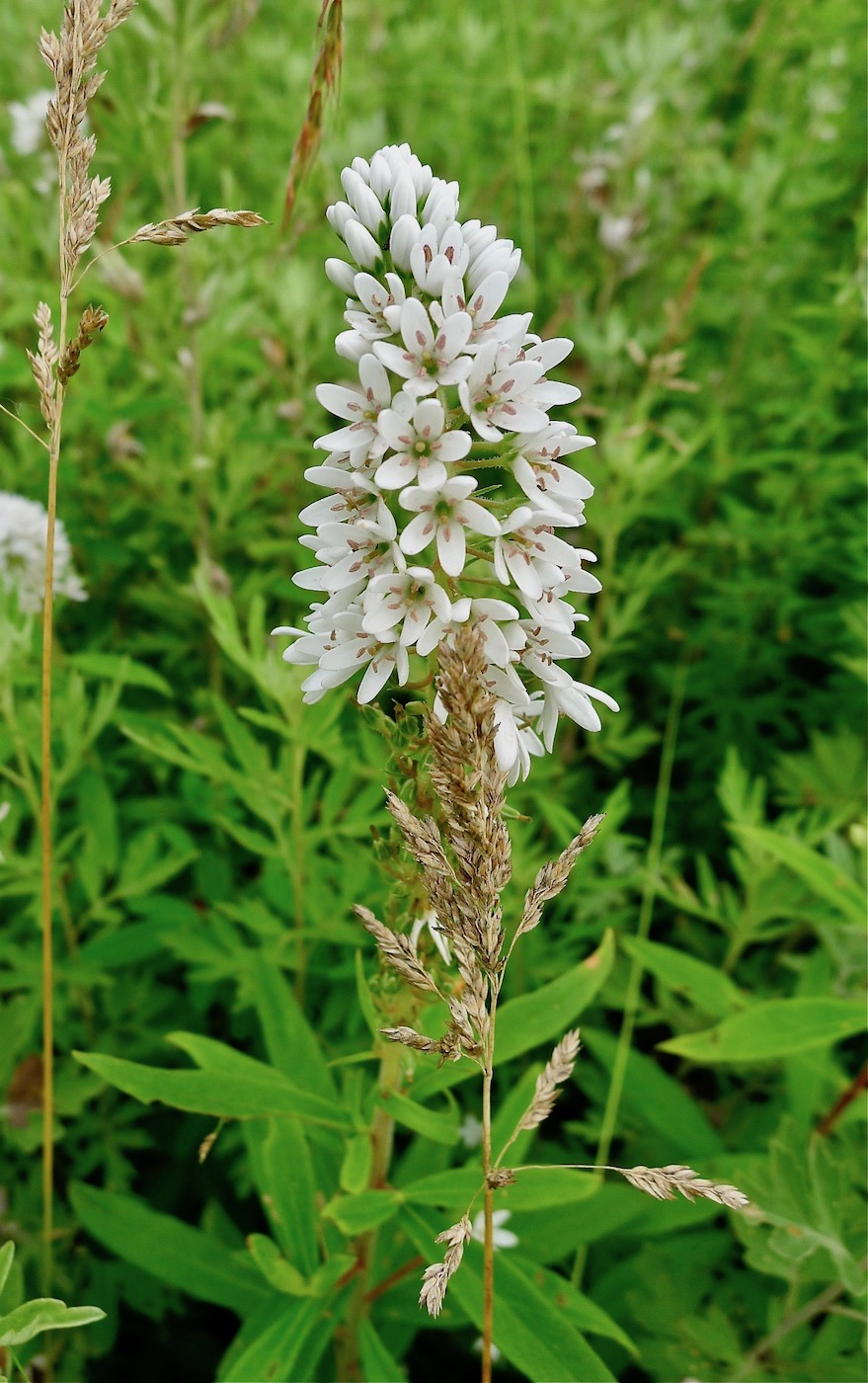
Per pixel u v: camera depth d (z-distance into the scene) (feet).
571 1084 0.97
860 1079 0.77
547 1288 0.65
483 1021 0.51
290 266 1.17
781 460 1.28
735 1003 0.79
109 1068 0.63
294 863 0.83
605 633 1.28
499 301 0.52
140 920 1.00
